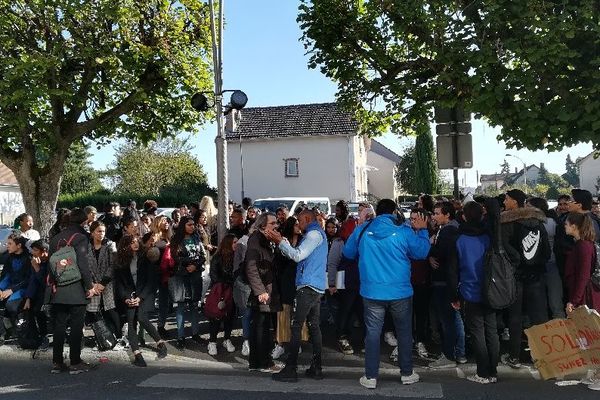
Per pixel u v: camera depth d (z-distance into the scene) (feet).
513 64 28.04
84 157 184.65
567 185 302.66
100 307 23.63
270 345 22.16
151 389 18.94
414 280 22.50
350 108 38.86
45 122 39.32
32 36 38.09
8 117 36.09
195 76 42.68
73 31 37.24
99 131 43.60
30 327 23.86
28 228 28.58
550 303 21.74
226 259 23.66
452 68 28.99
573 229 18.66
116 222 31.86
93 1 36.32
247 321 23.41
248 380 19.92
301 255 19.36
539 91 26.37
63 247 20.88
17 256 25.17
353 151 111.96
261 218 20.83
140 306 22.71
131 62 38.96
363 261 19.03
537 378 19.52
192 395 18.24
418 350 22.67
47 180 42.14
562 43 24.79
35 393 18.62
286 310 22.66
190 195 124.47
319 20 34.45
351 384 19.25
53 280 20.80
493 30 27.12
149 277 22.77
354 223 24.39
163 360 22.94
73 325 21.04
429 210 26.84
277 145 115.24
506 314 22.81
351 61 35.91
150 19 40.45
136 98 39.24
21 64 33.99
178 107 43.47
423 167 168.96
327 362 22.35
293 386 19.04
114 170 176.04
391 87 34.19
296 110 120.16
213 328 23.77
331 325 28.37
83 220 21.77
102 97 41.39
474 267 18.67
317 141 113.50
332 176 112.68
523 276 19.85
